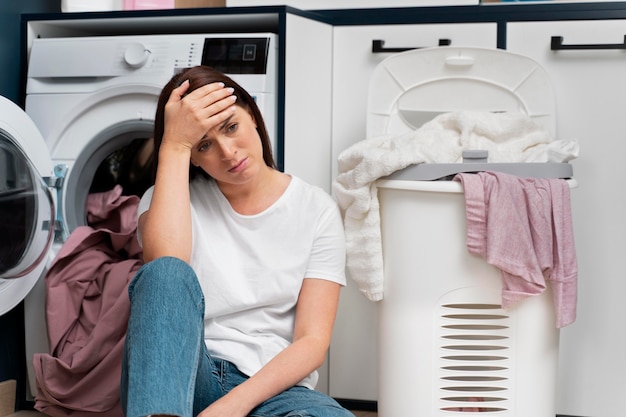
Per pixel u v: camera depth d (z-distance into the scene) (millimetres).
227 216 1760
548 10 2369
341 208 2102
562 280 1950
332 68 2518
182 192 1651
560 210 1948
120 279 2283
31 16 2520
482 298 1989
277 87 2270
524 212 1921
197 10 2357
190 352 1409
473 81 2383
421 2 2506
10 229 2215
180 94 1701
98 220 2490
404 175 2002
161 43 2381
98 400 2244
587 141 2375
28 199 2260
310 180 2420
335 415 1507
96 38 2445
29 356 2490
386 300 2092
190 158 1725
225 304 1721
